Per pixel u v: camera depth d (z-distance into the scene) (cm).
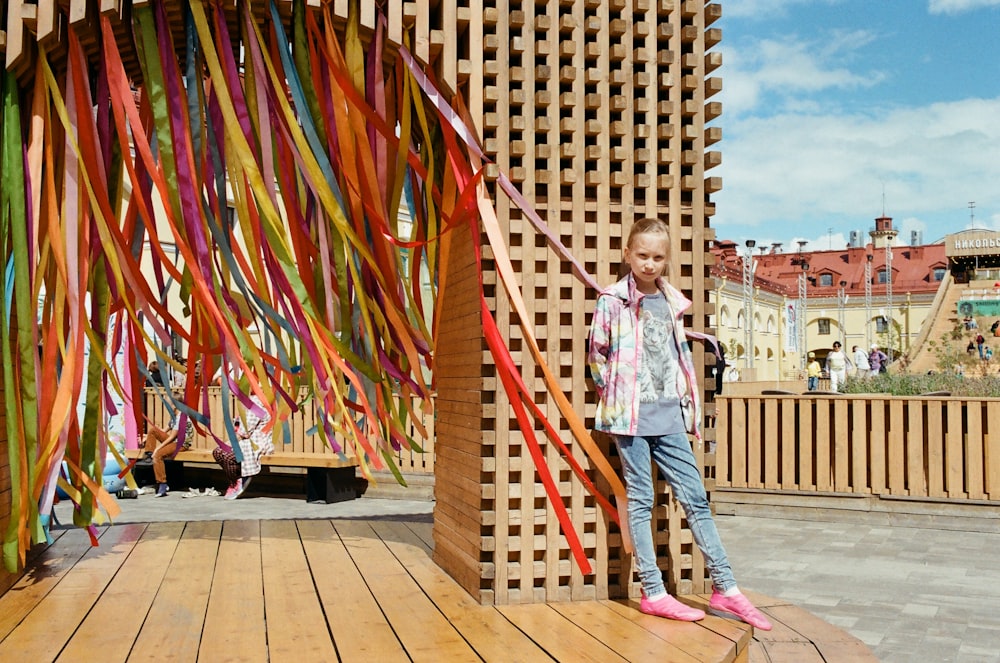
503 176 357
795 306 6169
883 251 7925
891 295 6731
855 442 846
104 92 374
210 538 479
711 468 379
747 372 3097
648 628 325
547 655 293
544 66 364
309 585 381
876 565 639
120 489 1004
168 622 326
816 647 351
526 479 359
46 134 357
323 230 394
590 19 369
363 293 386
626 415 347
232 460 965
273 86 369
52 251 374
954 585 575
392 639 309
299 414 1019
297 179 393
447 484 410
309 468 960
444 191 380
